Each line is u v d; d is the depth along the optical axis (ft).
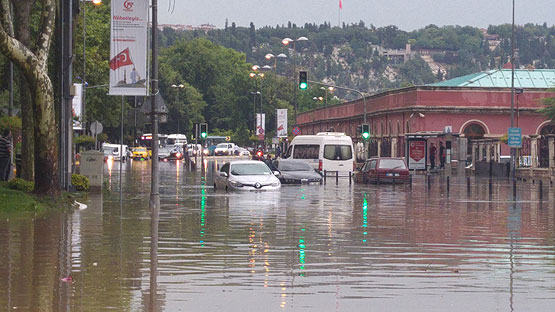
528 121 394.93
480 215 131.64
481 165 348.79
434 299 58.29
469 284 64.49
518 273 70.18
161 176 287.07
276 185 202.59
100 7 370.32
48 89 132.87
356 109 488.85
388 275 68.80
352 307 55.42
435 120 390.63
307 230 105.29
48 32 132.98
